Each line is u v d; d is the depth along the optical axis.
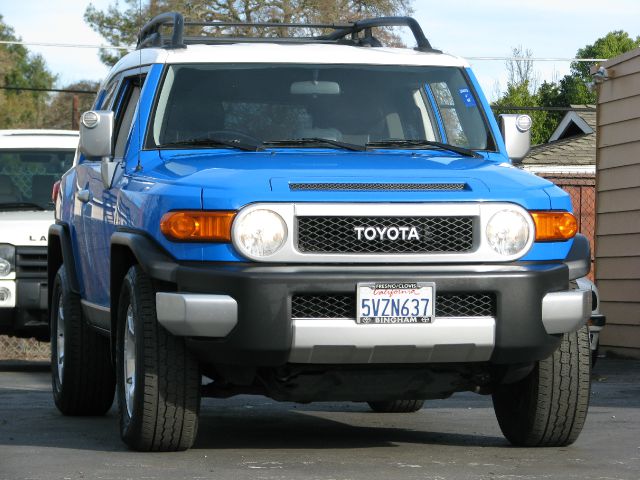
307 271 6.94
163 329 7.33
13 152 15.93
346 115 8.53
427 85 8.77
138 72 8.96
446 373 7.49
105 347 9.80
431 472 6.86
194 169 7.54
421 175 7.32
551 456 7.56
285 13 52.88
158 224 7.22
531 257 7.25
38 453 7.64
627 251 19.12
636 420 9.74
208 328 6.92
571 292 7.26
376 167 7.49
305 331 6.89
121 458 7.36
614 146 19.41
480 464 7.19
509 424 8.04
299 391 7.38
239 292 6.88
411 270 7.02
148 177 7.80
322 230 7.01
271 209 6.97
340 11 53.66
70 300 9.85
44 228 15.08
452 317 7.05
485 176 7.43
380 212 7.01
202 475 6.70
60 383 10.04
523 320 7.11
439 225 7.10
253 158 7.83
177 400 7.32
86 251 9.40
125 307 7.80
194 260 7.05
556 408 7.69
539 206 7.30
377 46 9.25
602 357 19.31
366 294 6.92
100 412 10.08
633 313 19.00
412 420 9.84
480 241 7.12
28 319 15.14
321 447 8.02
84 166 9.70
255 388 7.72
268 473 6.77
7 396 11.80
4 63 90.00
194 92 8.45
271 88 8.52
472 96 8.83
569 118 38.22
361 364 7.23
